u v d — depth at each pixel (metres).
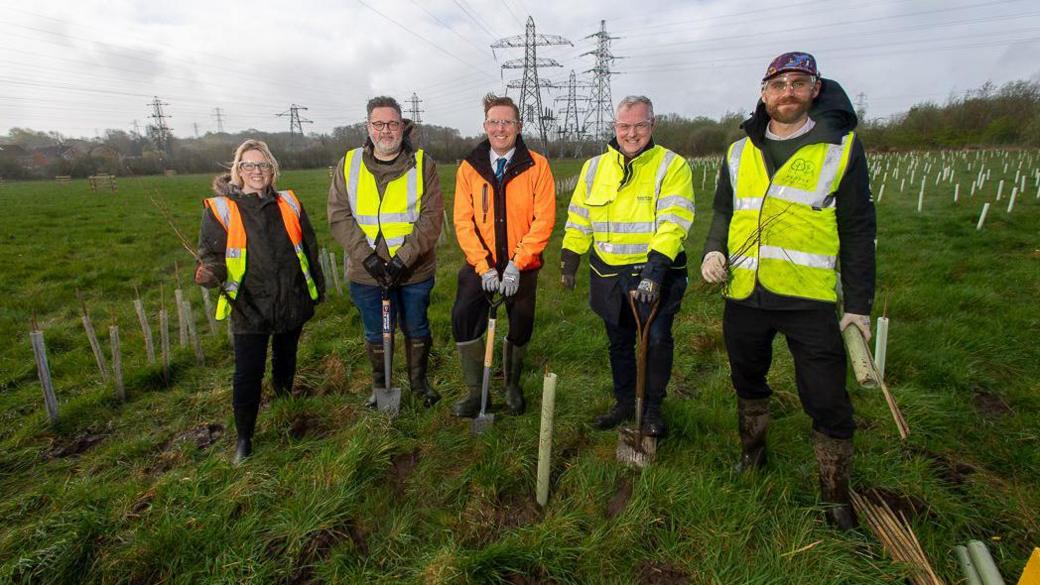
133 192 25.86
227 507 2.47
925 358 3.84
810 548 2.12
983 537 2.31
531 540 2.26
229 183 2.96
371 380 3.92
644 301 2.49
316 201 19.67
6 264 8.22
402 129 3.07
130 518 2.47
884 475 2.61
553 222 3.08
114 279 7.56
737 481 2.53
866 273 2.07
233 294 2.86
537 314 5.07
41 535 2.32
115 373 3.67
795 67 1.94
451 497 2.65
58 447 3.23
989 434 3.02
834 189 2.05
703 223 11.35
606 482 2.61
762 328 2.31
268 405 3.58
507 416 3.29
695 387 3.78
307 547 2.31
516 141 3.05
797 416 3.14
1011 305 4.95
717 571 2.10
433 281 3.37
